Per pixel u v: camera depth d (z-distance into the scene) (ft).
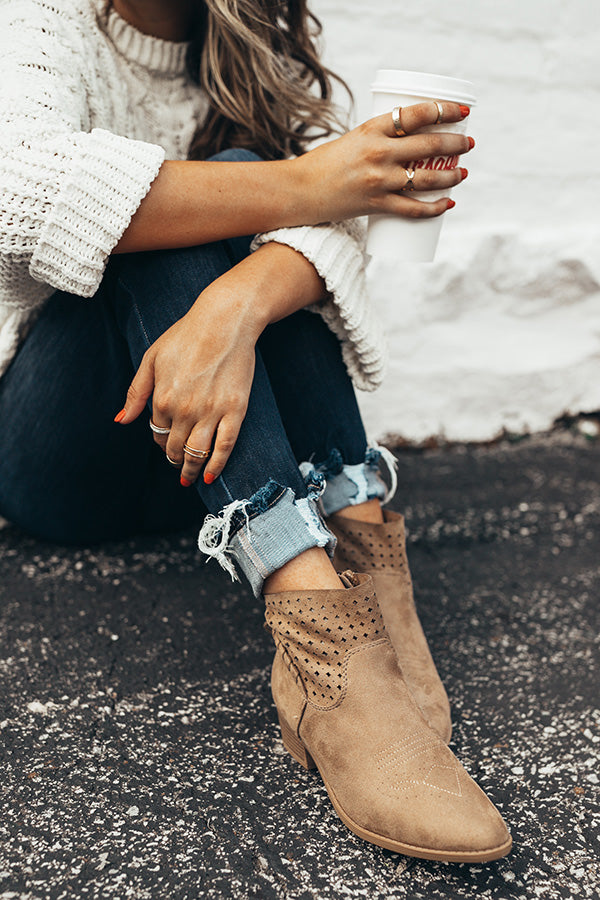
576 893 3.00
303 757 3.47
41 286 3.75
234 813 3.31
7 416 4.36
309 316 3.80
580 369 7.59
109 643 4.44
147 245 3.40
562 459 7.32
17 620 4.56
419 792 2.95
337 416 3.87
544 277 7.26
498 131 6.98
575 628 4.89
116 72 4.18
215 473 3.25
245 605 4.94
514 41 6.78
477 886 3.01
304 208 3.55
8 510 4.86
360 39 6.55
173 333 3.26
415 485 6.76
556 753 3.78
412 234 3.67
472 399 7.47
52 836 3.14
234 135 4.70
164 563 5.33
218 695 4.09
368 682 3.12
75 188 3.21
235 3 3.86
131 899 2.88
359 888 2.97
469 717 4.03
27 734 3.70
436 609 5.05
